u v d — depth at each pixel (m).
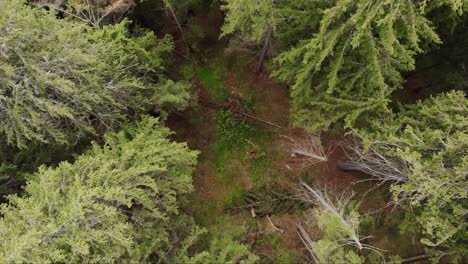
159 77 13.27
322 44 9.81
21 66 9.92
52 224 8.54
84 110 11.06
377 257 13.05
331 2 10.05
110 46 10.85
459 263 14.10
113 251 9.23
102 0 12.23
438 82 14.10
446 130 9.73
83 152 11.73
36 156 11.16
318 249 11.04
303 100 11.93
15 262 8.13
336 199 12.91
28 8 10.12
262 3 9.98
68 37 10.11
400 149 10.03
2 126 10.12
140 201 9.79
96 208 8.73
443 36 13.11
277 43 12.35
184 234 12.17
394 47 9.73
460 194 9.34
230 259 11.86
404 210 13.19
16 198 9.22
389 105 13.51
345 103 10.66
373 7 8.85
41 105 9.96
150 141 10.70
